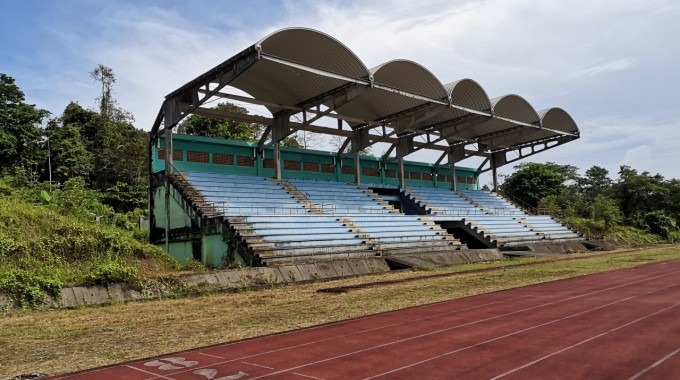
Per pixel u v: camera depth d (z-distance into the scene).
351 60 28.28
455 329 10.80
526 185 66.19
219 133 53.97
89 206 35.53
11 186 30.25
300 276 22.05
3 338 11.13
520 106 40.53
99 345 10.19
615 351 8.49
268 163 37.50
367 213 35.78
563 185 82.25
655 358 7.96
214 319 13.00
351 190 39.12
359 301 15.37
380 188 43.19
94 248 19.44
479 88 36.16
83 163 47.03
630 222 62.66
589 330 10.24
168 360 8.77
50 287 15.60
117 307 15.48
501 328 10.76
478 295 15.98
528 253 35.22
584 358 8.12
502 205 52.31
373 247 28.69
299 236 26.75
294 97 32.72
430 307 13.90
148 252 21.39
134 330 11.76
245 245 23.59
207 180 30.81
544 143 49.25
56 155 46.47
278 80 29.97
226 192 30.20
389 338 10.09
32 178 40.03
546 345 9.08
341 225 30.61
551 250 39.12
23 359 9.18
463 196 49.72
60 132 48.22
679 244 52.78
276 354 9.02
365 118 38.81
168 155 29.77
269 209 30.58
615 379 6.99
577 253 38.28
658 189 68.31
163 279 18.19
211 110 31.22
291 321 12.30
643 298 14.37
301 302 15.70
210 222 25.88
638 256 32.78
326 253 25.78
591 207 64.62
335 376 7.55
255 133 63.94
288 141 66.44
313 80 30.05
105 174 48.34
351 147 41.44
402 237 31.94
